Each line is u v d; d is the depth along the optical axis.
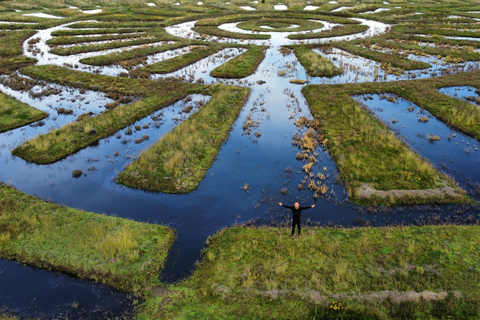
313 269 14.57
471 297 12.84
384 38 60.34
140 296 13.73
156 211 19.19
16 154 25.06
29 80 40.50
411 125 29.16
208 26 73.19
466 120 28.80
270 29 69.19
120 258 15.45
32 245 16.28
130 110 32.16
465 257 14.80
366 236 16.47
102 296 13.82
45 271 15.05
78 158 24.84
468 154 24.38
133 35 63.78
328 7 94.06
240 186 21.39
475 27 67.50
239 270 14.73
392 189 20.09
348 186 20.73
